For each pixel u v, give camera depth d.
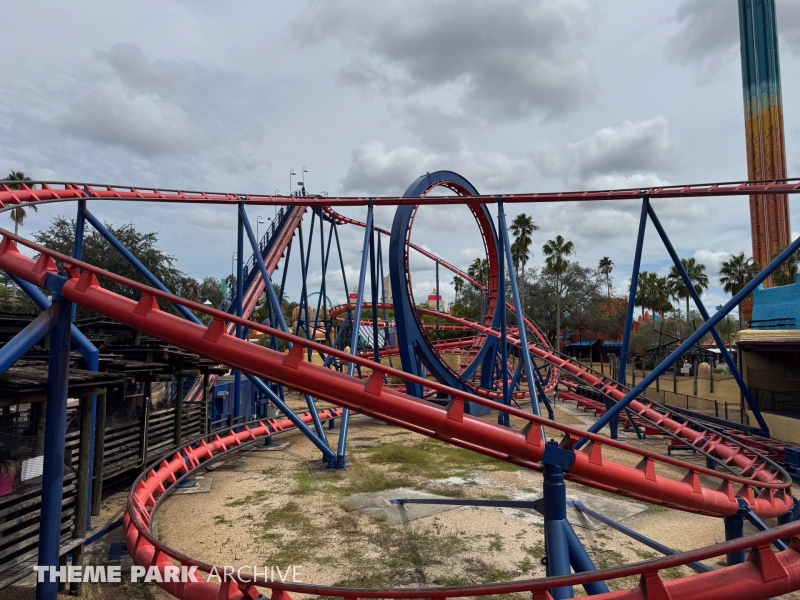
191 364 17.05
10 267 8.92
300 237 27.47
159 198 19.28
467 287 74.44
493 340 30.16
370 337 59.56
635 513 12.73
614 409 17.64
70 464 10.96
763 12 67.31
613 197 20.83
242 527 11.64
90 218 17.61
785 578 5.25
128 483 14.86
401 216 23.45
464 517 12.31
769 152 65.94
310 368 8.39
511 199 20.89
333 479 15.80
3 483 8.12
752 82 67.88
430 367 25.31
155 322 8.33
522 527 11.66
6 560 7.85
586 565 7.59
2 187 15.27
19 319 13.28
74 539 8.88
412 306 24.02
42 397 8.34
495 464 17.72
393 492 14.35
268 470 16.95
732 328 59.97
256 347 8.51
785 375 24.34
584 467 8.06
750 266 57.84
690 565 9.58
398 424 8.60
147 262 41.31
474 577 9.12
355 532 11.34
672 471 17.31
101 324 17.20
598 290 67.06
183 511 12.77
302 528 11.58
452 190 27.64
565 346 74.19
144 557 7.54
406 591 5.49
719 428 20.41
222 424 22.47
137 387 16.17
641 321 79.31
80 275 8.53
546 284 68.00
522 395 37.09
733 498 9.20
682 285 70.81
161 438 15.68
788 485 11.35
